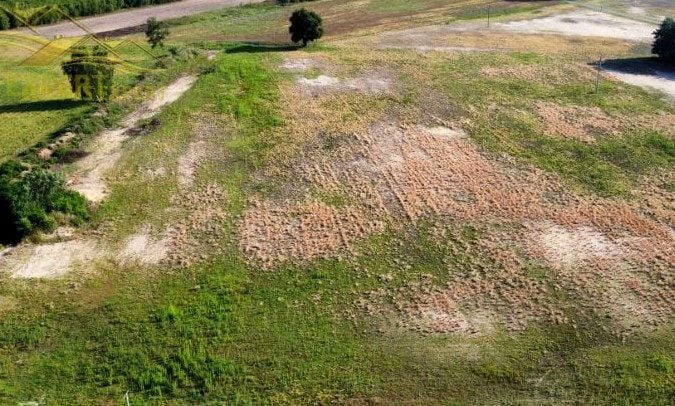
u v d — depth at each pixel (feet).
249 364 53.01
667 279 62.28
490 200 75.61
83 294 60.44
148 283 62.03
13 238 67.67
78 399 49.60
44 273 63.05
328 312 58.65
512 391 50.57
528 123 94.22
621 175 80.74
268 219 72.23
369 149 87.30
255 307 59.06
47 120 93.66
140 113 97.09
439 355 53.93
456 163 83.71
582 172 81.51
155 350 54.08
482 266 64.59
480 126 93.61
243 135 90.68
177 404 49.55
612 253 66.23
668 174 80.84
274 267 64.44
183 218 72.23
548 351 54.24
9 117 94.79
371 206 74.69
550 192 77.20
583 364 52.85
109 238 68.59
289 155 85.61
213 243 67.97
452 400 49.83
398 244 68.23
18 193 68.18
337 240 68.74
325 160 84.58
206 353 53.83
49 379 51.29
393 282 62.64
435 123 94.63
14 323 56.75
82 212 71.15
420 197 76.33
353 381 51.39
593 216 72.43
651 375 51.57
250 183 79.36
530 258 65.62
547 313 58.34
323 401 49.62
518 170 82.02
